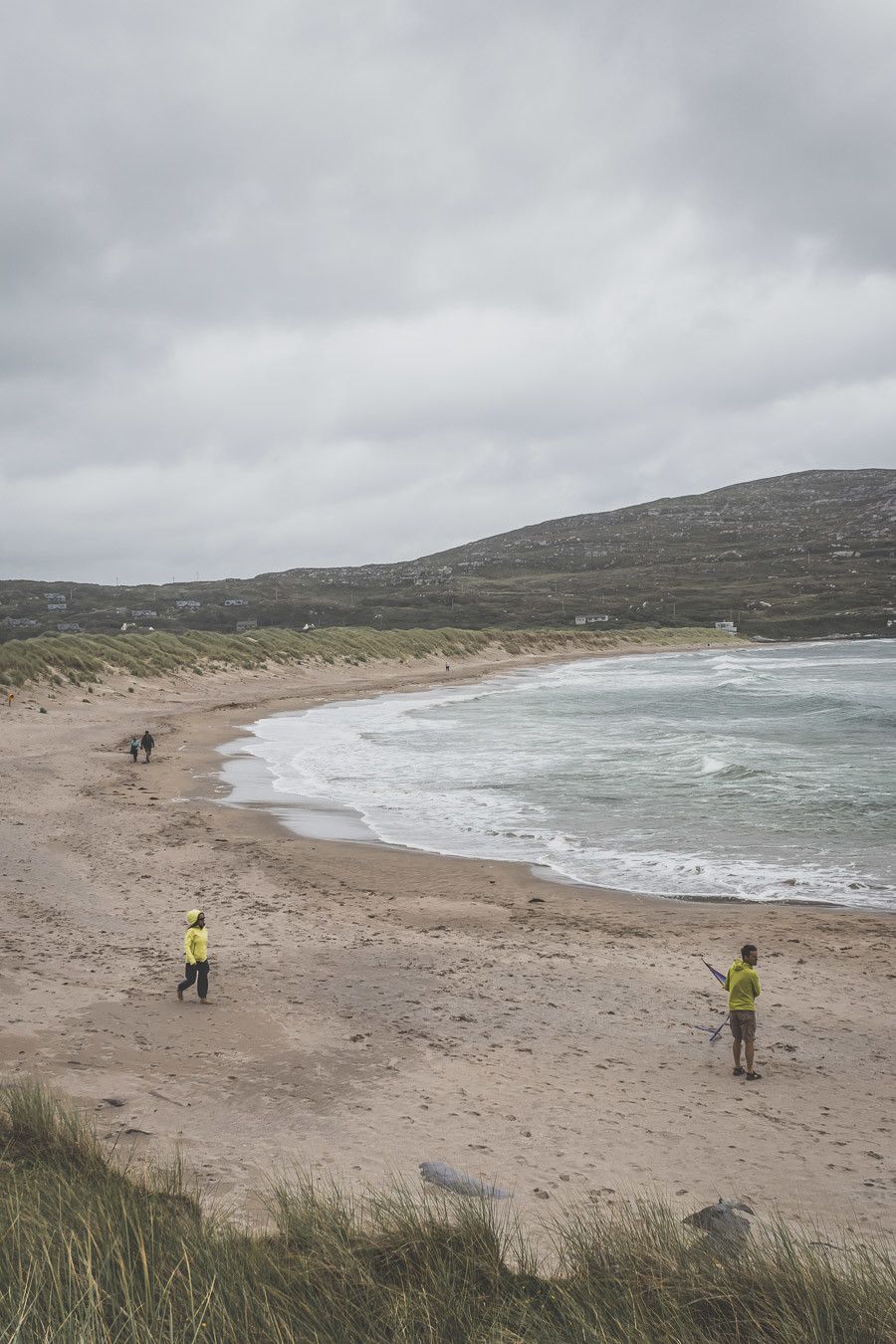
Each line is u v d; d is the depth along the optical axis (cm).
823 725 4634
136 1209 522
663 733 4344
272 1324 400
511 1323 441
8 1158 667
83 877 1852
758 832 2311
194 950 1180
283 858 2073
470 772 3291
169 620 17675
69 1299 396
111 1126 805
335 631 10106
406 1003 1220
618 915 1675
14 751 3681
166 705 5825
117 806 2619
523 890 1838
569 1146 826
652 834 2309
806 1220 690
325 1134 826
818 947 1485
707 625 18575
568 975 1355
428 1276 481
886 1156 826
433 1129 848
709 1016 1204
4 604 18812
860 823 2386
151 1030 1074
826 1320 434
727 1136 860
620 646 14650
